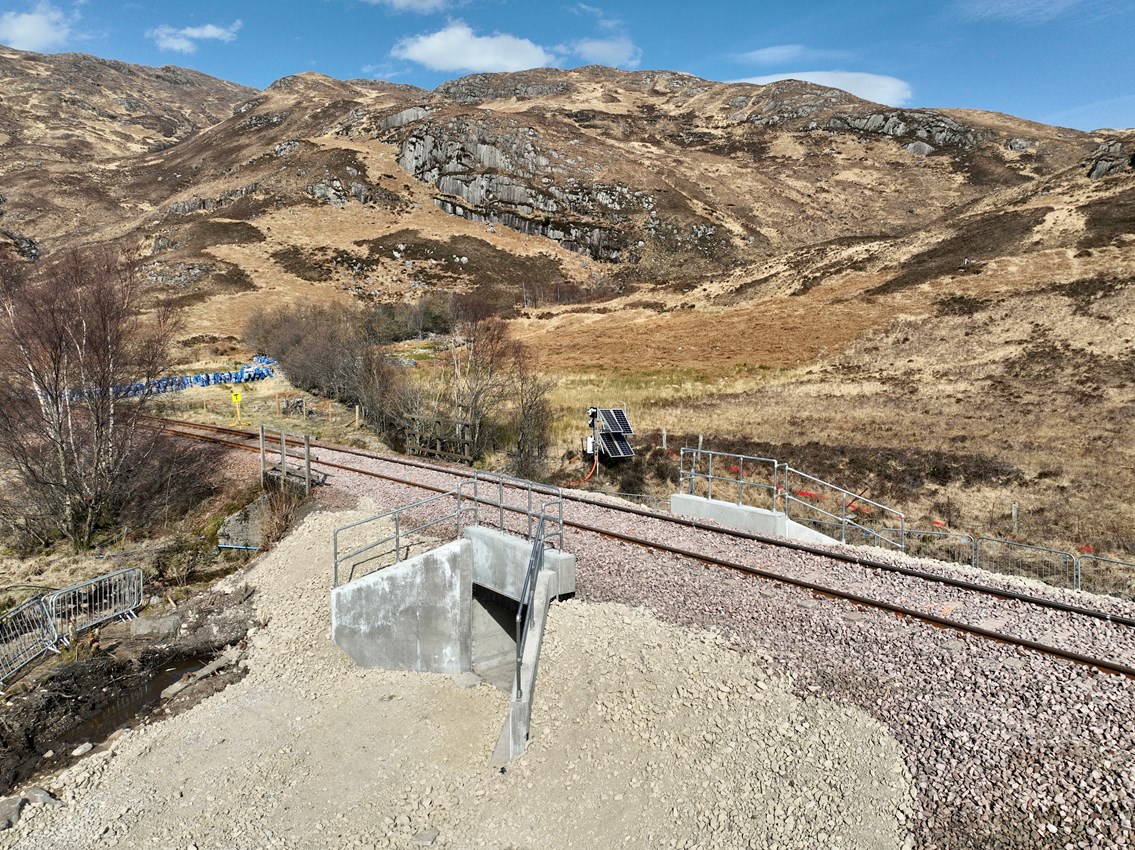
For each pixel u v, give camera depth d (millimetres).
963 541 19391
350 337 43375
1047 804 7020
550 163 138875
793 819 7523
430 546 14523
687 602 11422
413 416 29047
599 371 48094
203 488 21391
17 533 19188
